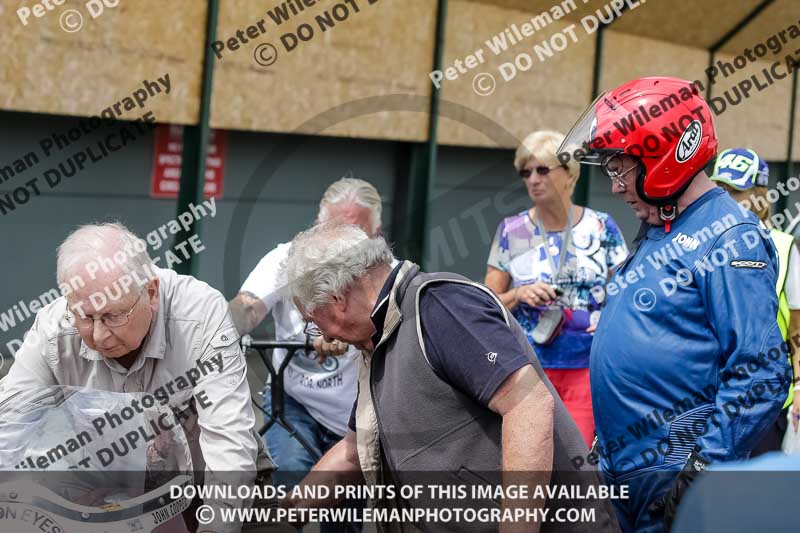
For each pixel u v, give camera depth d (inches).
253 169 442.6
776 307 180.7
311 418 235.0
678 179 186.2
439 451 161.3
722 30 574.9
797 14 575.2
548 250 262.2
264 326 234.8
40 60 379.2
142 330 163.6
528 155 254.2
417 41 464.8
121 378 171.8
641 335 188.2
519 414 153.2
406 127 384.8
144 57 403.5
